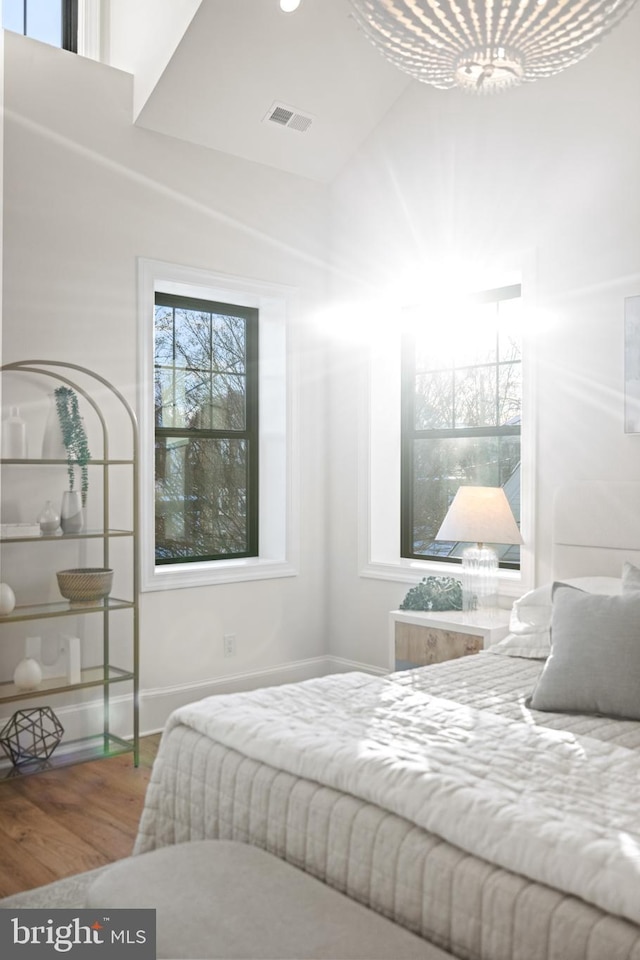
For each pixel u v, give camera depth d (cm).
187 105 395
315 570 477
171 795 230
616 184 358
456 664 304
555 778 181
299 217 466
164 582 405
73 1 413
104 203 384
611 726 233
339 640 478
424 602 396
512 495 435
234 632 436
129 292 392
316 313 476
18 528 334
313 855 186
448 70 211
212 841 188
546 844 150
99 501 379
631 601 254
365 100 436
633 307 348
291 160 453
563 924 140
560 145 378
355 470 467
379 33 202
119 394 358
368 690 256
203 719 227
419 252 437
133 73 395
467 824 161
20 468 354
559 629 261
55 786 331
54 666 364
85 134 378
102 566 381
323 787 192
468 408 455
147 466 398
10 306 353
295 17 375
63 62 371
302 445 470
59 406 346
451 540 378
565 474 374
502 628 353
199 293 438
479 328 448
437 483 469
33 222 361
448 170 422
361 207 465
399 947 144
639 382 346
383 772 183
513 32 188
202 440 460
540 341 384
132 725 393
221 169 429
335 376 479
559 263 378
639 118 350
